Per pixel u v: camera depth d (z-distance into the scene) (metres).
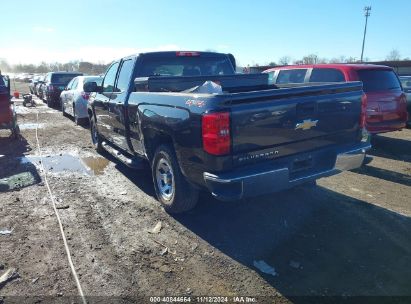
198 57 6.20
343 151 4.27
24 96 20.30
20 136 10.58
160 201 4.91
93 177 6.41
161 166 4.76
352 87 4.34
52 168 7.03
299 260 3.62
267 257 3.69
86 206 5.04
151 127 4.55
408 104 10.91
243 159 3.58
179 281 3.30
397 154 8.25
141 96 4.94
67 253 3.77
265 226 4.36
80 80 12.95
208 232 4.23
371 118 7.70
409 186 5.91
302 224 4.40
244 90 5.62
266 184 3.61
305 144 4.01
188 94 3.84
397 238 4.05
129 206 5.02
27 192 5.63
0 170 6.92
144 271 3.46
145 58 5.73
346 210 4.81
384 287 3.19
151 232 4.23
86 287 3.22
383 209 4.87
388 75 8.11
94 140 8.65
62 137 10.39
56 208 4.97
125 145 6.02
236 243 3.97
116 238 4.10
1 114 9.55
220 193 3.53
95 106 7.64
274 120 3.68
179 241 4.02
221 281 3.30
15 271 3.46
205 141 3.50
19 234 4.21
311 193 5.43
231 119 3.42
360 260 3.61
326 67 8.30
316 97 3.97
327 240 4.02
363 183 6.04
